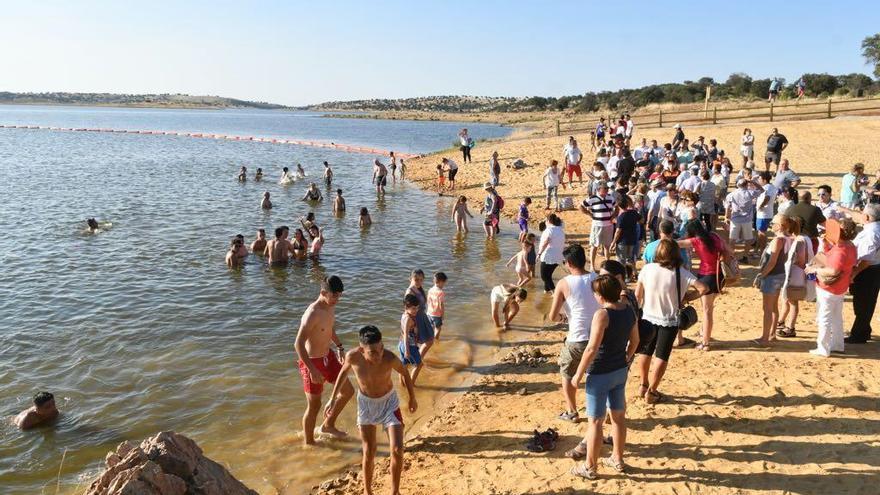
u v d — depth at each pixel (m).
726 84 89.94
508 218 22.70
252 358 10.42
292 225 22.05
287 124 134.00
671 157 19.67
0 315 12.41
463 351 10.68
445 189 29.66
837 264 8.07
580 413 7.82
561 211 22.52
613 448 6.36
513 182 29.14
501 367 9.91
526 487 6.27
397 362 6.38
